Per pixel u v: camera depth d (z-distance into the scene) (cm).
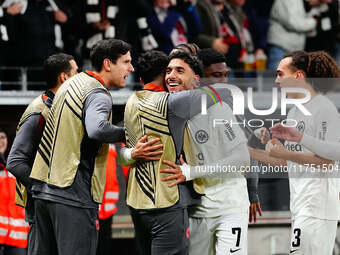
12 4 2197
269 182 1378
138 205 1350
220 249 1414
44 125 1455
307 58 1457
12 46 2216
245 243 1429
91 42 2277
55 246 1407
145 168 1345
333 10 2636
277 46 2572
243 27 2519
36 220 1402
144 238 1393
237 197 1427
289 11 2555
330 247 1413
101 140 1303
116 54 1385
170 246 1339
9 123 2166
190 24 2384
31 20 2212
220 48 2402
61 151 1345
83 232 1352
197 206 1431
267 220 1794
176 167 1334
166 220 1334
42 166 1368
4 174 1967
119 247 2259
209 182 1423
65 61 1509
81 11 2284
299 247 1404
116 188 2041
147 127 1334
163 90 1372
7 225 1956
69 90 1359
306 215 1383
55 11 2280
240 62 2462
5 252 1958
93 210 1372
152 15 2309
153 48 2317
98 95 1333
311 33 2627
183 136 1346
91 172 1364
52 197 1341
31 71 2238
